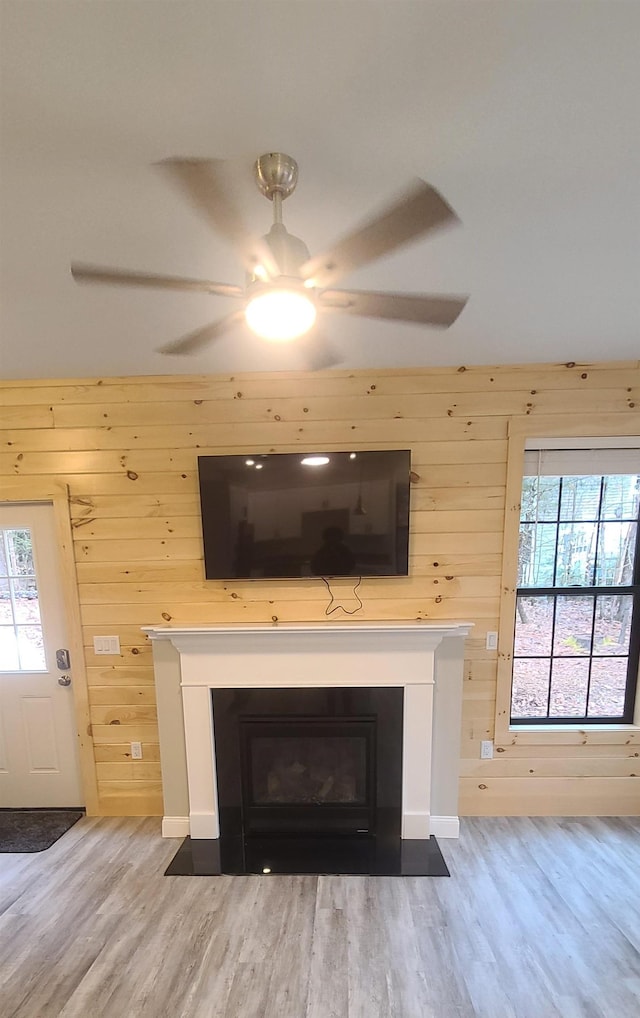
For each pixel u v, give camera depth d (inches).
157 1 31.0
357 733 102.8
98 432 106.0
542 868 94.4
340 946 77.5
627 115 40.2
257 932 80.7
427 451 103.7
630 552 110.6
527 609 111.7
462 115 40.1
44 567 112.8
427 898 87.3
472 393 102.7
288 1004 68.4
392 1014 66.7
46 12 31.6
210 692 102.5
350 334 85.4
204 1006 68.4
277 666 101.3
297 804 105.0
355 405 103.3
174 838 105.7
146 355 92.6
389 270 63.0
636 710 112.0
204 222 52.2
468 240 57.4
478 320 80.5
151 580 107.9
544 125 41.3
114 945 78.9
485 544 105.0
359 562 100.8
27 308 72.3
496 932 80.0
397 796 103.7
